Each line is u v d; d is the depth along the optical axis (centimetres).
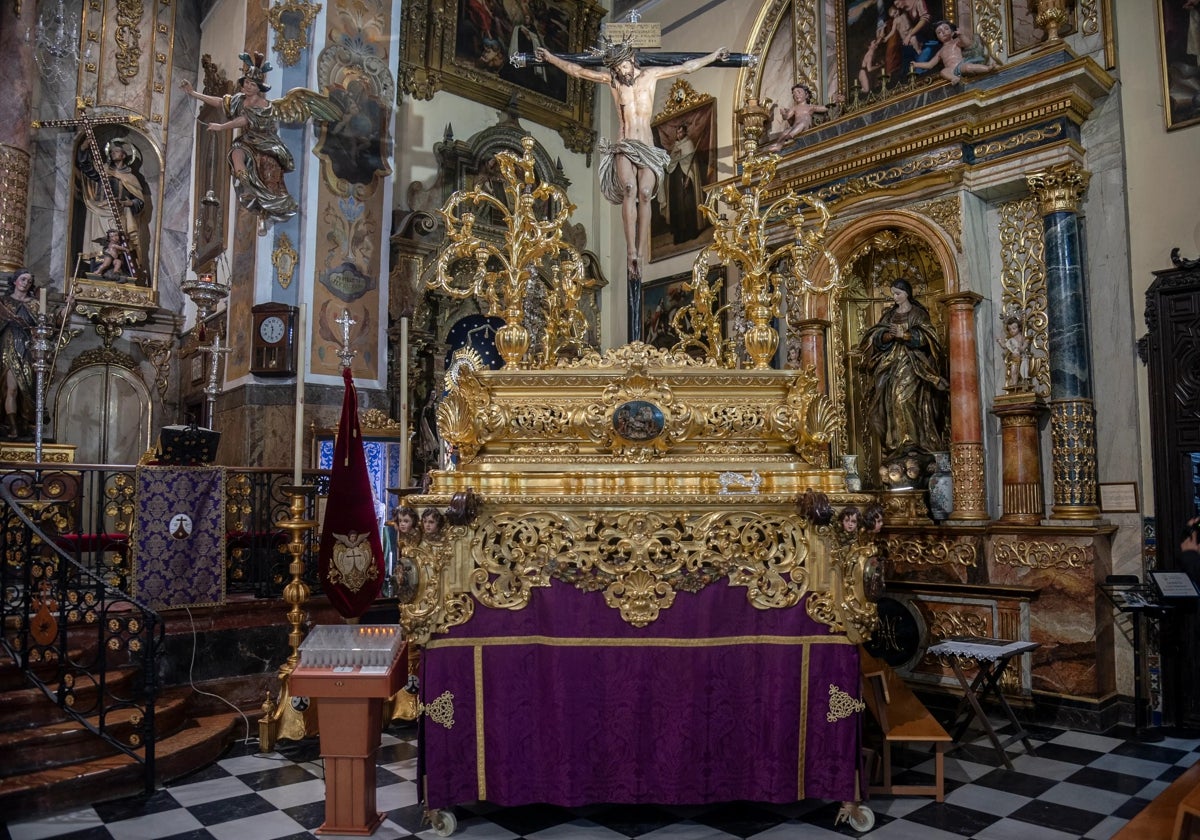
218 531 645
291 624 616
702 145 1087
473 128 1141
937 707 734
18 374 899
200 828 442
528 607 449
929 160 779
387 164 1002
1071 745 609
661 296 1129
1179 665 656
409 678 634
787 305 888
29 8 1006
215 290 798
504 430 474
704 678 444
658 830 440
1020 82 722
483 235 1102
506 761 440
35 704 509
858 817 437
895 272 873
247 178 893
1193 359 670
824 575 441
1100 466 712
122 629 508
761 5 1045
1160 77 712
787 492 450
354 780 436
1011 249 766
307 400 900
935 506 775
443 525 440
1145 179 712
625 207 583
